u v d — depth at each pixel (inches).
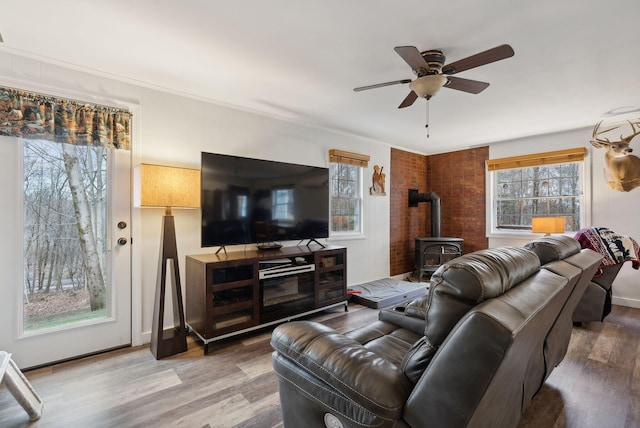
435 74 83.7
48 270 95.0
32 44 84.4
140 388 81.2
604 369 91.0
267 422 68.4
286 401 54.3
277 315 119.0
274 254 119.6
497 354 32.5
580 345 106.9
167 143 114.3
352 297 162.2
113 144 102.0
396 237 211.3
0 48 85.0
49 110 91.7
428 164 233.6
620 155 148.4
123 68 98.4
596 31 77.4
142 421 68.6
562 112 138.9
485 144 202.5
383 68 99.3
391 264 207.3
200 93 119.2
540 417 70.3
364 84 111.2
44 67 91.9
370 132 174.9
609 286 122.3
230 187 117.6
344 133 175.6
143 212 110.1
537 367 62.4
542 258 69.8
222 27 77.0
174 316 110.3
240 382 84.1
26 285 91.5
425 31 78.4
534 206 185.0
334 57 92.2
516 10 69.7
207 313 100.7
